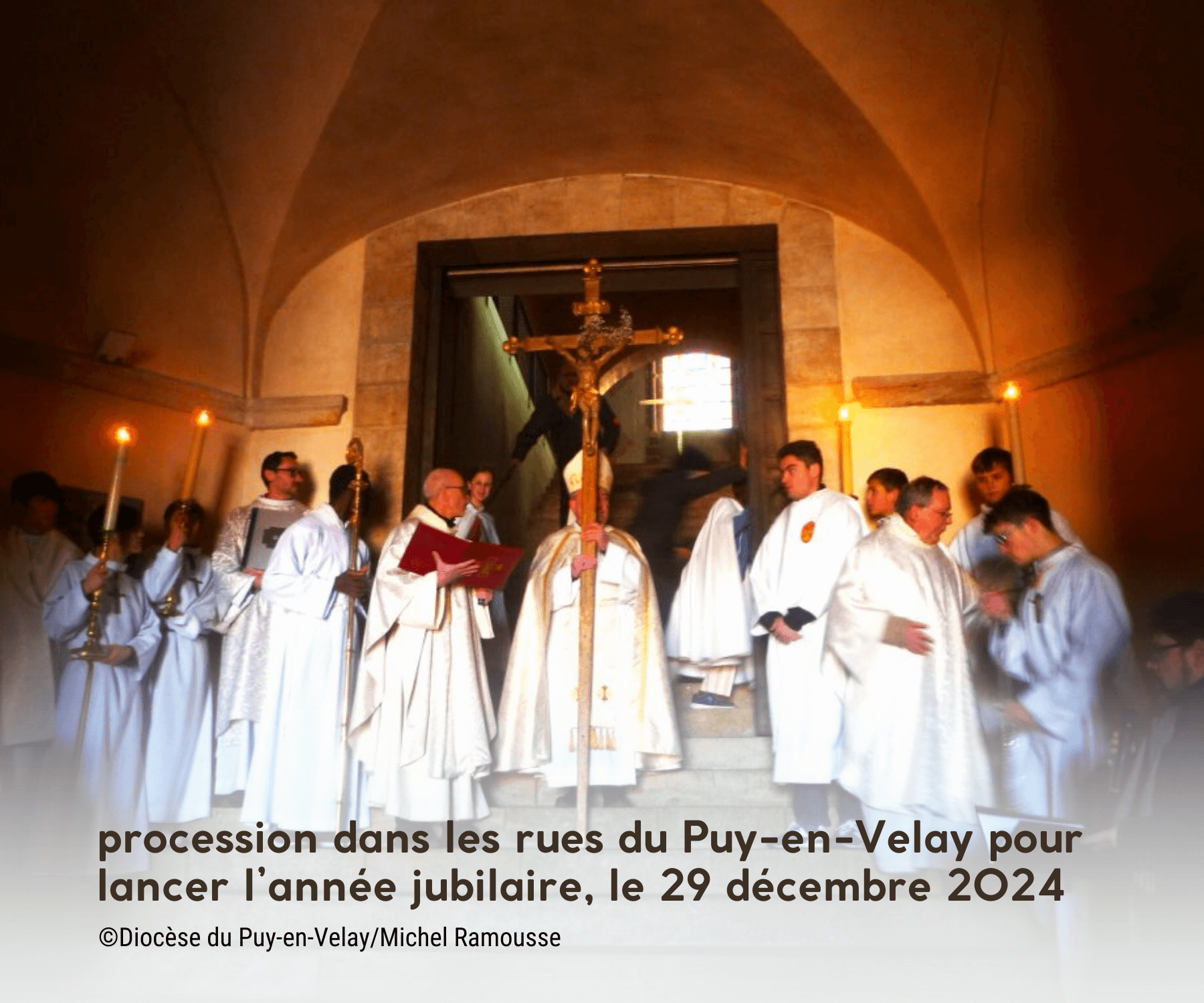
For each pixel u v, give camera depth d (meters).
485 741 4.70
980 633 4.39
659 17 5.84
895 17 5.65
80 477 6.02
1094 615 3.96
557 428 7.15
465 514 5.44
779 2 5.67
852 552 4.49
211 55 5.91
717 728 5.82
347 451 5.44
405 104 6.34
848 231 6.83
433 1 5.72
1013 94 5.81
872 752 4.16
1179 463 5.31
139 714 5.03
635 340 5.19
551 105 6.50
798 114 6.30
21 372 5.82
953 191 6.29
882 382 6.42
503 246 7.13
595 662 4.97
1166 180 5.26
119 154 5.99
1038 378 6.06
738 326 11.84
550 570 5.14
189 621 5.29
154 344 6.46
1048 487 5.96
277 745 4.94
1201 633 3.41
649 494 8.48
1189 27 4.78
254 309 6.90
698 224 6.94
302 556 5.18
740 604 5.71
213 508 6.57
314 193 6.68
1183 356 5.35
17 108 5.43
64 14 5.30
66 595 4.92
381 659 4.84
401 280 7.04
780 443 6.70
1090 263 5.81
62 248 5.96
